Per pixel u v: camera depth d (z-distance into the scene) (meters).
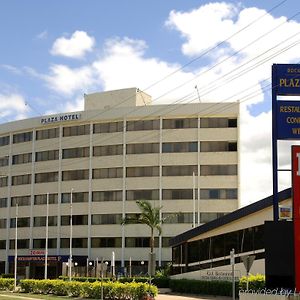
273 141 27.17
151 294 41.03
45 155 94.50
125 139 88.56
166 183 85.38
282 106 27.44
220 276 45.44
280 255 23.44
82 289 46.41
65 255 88.25
